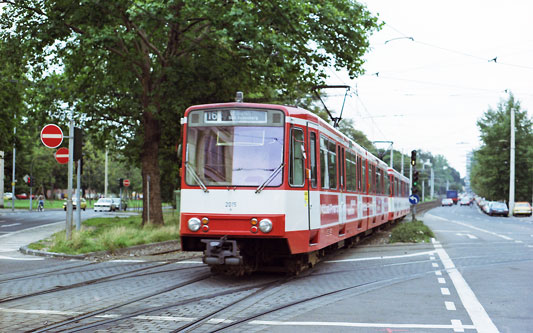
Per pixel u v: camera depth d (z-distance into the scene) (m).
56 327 7.59
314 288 11.00
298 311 8.73
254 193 11.48
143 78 26.50
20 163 75.75
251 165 11.64
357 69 24.16
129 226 26.03
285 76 24.41
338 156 15.70
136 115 28.58
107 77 26.89
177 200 38.69
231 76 24.91
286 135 11.69
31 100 28.94
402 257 17.28
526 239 25.84
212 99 26.05
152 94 24.77
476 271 13.89
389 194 30.20
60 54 25.12
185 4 21.55
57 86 28.17
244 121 11.84
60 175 100.69
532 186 76.44
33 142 77.94
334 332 7.32
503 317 8.33
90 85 27.22
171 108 24.52
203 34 24.28
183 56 25.06
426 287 11.24
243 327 7.60
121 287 11.02
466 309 8.94
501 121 79.50
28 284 11.38
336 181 15.27
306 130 12.41
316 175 13.05
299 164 12.06
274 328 7.55
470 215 67.06
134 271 13.41
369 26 24.23
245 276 12.67
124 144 32.56
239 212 11.50
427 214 68.50
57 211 59.75
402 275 13.05
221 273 13.04
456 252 19.06
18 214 50.03
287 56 22.61
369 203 21.78
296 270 12.81
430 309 8.93
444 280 12.23
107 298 9.80
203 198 11.73
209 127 11.97
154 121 26.50
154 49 24.83
